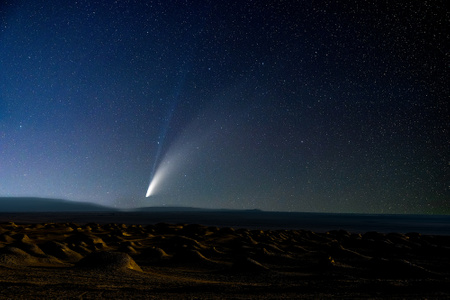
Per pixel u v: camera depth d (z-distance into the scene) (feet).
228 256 117.19
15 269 67.77
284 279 76.43
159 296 44.60
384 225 430.61
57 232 178.50
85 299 41.75
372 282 52.90
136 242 146.61
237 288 51.13
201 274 83.46
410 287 48.11
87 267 72.59
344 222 516.32
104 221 446.19
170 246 137.90
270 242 158.20
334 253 119.85
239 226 362.74
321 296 44.27
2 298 40.91
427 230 339.36
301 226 379.35
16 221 405.80
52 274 63.72
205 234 189.98
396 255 125.49
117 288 50.47
